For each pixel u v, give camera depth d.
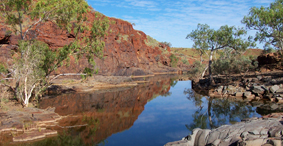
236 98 21.36
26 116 12.57
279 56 31.17
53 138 10.19
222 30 28.12
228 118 14.09
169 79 52.59
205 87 30.02
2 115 12.18
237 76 30.11
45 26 34.12
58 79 33.16
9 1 15.21
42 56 16.58
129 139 10.54
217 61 34.34
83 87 30.52
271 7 21.19
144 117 15.27
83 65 39.59
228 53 34.81
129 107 19.02
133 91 30.00
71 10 17.02
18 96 16.12
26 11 16.47
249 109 16.06
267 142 6.76
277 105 16.88
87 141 10.07
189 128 12.44
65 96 23.80
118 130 12.02
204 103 20.22
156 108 18.67
